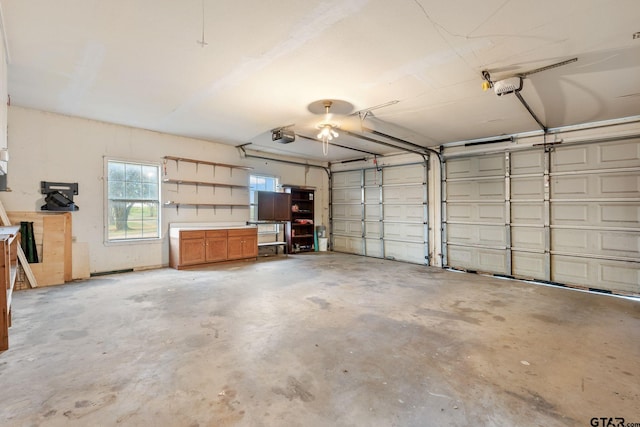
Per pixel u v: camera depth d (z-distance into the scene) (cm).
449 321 327
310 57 294
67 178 487
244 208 733
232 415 175
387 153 766
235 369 225
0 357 238
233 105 427
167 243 605
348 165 866
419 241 701
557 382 212
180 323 312
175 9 226
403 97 389
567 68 308
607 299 421
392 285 483
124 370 221
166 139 597
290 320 324
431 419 174
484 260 595
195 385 204
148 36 262
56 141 477
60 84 363
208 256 616
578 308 378
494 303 395
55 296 401
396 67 312
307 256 777
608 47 269
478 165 603
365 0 213
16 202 446
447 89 363
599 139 471
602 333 299
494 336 289
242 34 258
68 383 204
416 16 230
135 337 277
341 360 240
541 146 527
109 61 306
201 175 652
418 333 294
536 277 532
